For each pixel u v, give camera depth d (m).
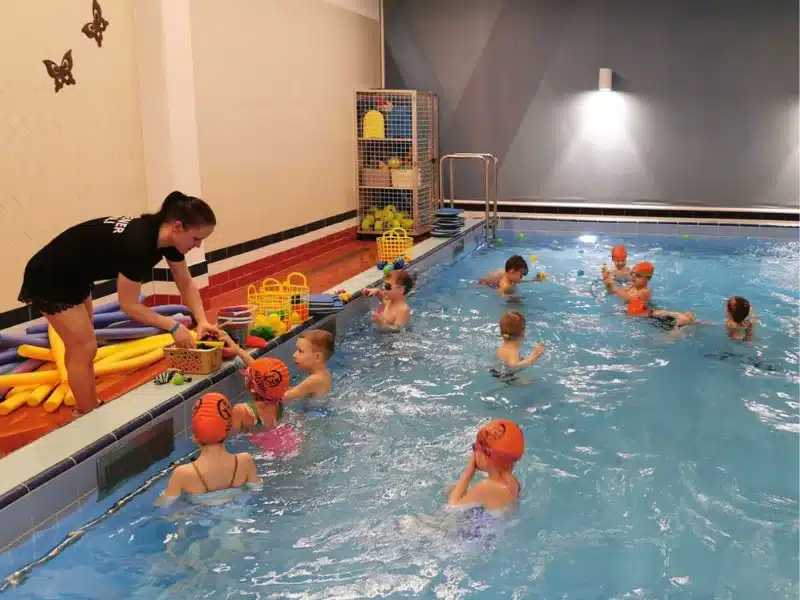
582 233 11.16
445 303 6.94
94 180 5.83
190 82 6.57
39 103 5.25
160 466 3.98
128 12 6.14
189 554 3.13
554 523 3.33
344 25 10.04
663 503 3.50
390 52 11.66
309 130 9.11
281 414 4.30
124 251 3.72
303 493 3.59
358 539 3.22
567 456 3.94
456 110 11.64
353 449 4.03
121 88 6.09
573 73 11.24
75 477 3.42
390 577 2.97
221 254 7.38
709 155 11.05
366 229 10.07
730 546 3.17
